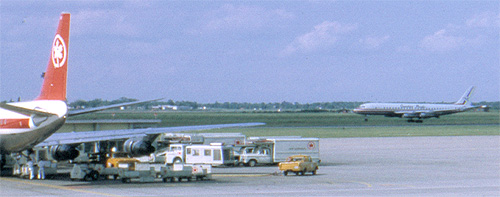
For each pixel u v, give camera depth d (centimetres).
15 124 7169
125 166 7950
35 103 7044
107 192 6444
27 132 7100
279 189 6819
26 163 8012
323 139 19025
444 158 11975
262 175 8775
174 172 7600
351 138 19538
